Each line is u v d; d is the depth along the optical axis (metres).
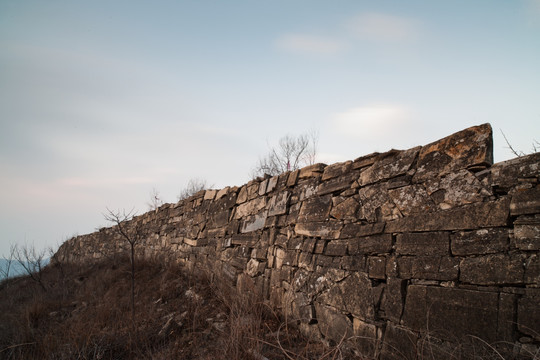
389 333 3.73
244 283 6.73
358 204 4.73
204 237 9.42
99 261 13.01
